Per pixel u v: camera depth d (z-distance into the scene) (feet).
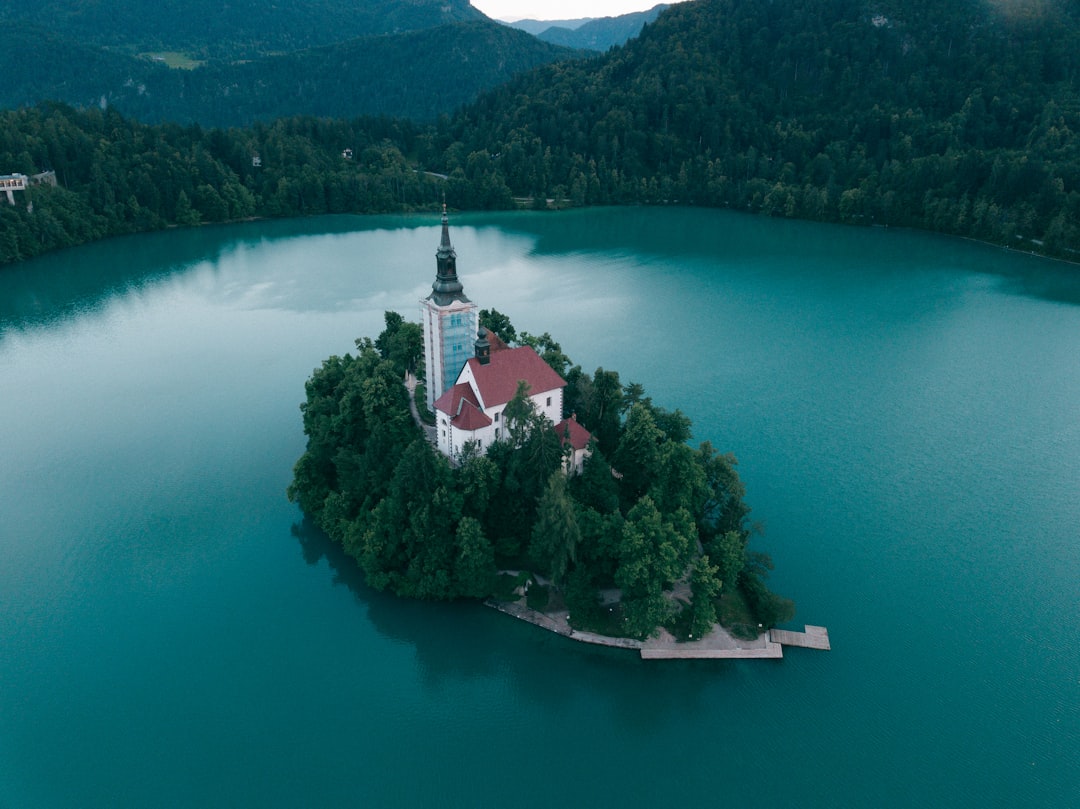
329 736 314.96
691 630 353.31
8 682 337.93
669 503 380.78
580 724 318.86
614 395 444.14
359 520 401.90
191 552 422.41
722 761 301.84
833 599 379.76
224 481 488.44
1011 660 344.08
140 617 375.66
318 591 392.27
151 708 326.24
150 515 453.17
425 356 501.15
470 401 406.62
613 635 352.69
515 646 353.31
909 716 317.22
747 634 354.13
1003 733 309.42
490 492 385.50
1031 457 511.40
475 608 371.76
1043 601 379.14
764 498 461.78
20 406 597.52
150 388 631.15
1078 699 324.39
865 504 456.45
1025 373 652.48
